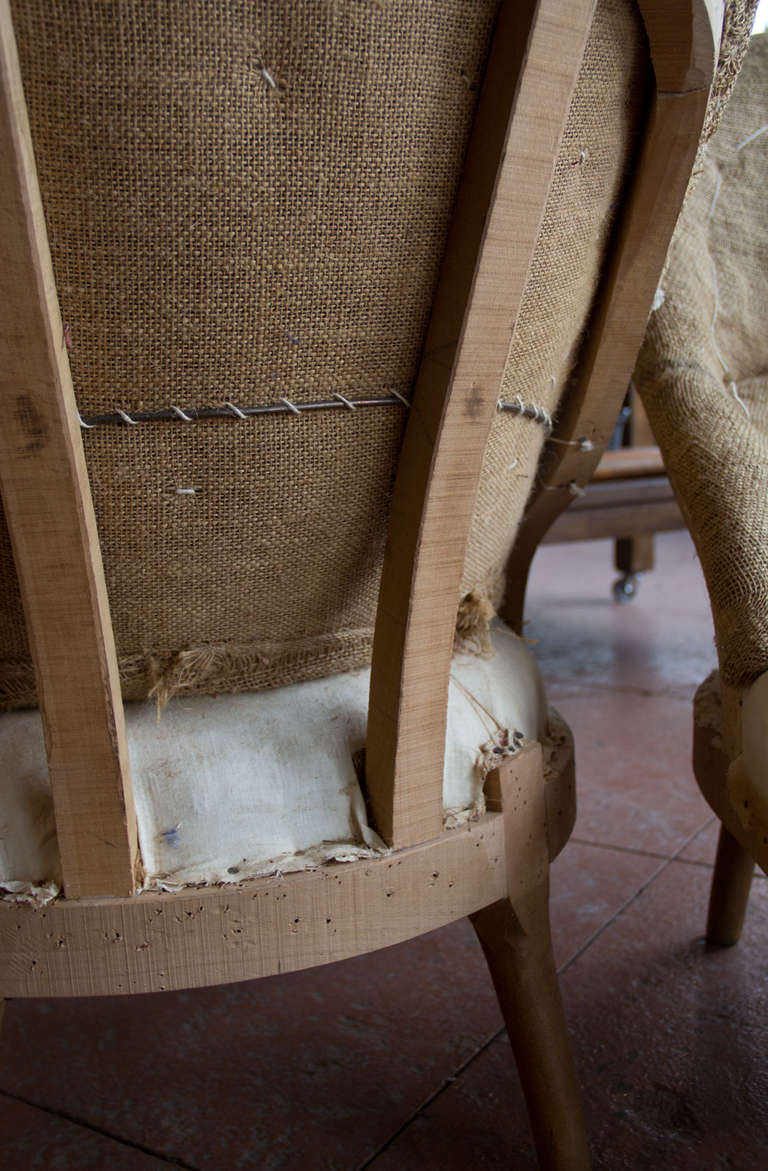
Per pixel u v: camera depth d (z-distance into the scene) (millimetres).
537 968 644
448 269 476
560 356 608
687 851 1287
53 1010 991
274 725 571
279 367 475
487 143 447
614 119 522
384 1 409
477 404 493
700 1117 796
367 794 569
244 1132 797
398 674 526
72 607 457
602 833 1353
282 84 412
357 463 523
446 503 507
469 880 585
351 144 433
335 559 559
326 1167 754
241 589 546
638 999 958
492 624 727
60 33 380
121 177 412
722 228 827
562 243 535
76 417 444
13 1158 778
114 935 512
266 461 499
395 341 495
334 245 453
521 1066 665
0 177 373
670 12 480
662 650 2344
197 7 388
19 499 433
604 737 1746
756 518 652
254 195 428
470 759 597
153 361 457
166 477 489
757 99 840
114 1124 814
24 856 518
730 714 642
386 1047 906
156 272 436
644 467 2135
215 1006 986
